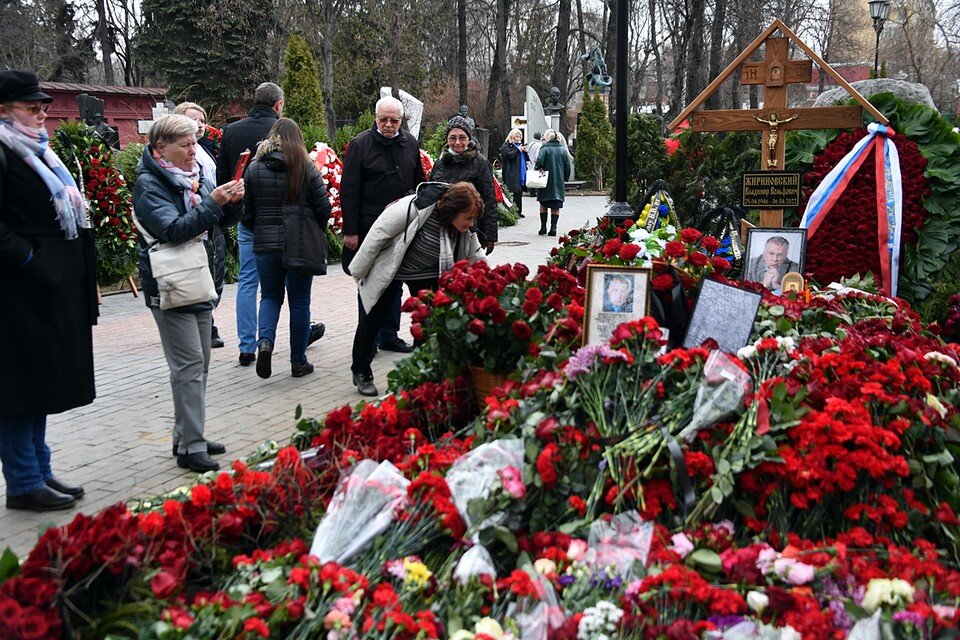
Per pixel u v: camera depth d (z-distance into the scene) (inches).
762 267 210.1
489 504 110.0
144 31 1528.1
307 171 261.0
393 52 1491.1
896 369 126.1
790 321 159.9
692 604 97.6
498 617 98.2
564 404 123.4
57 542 90.8
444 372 162.6
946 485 118.0
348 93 1585.9
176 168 192.5
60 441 219.3
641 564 102.8
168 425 231.0
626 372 124.6
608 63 1567.4
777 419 117.3
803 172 261.4
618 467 114.7
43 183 167.5
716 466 115.2
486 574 101.2
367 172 274.1
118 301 415.5
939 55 1766.7
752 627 92.7
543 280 166.7
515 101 2026.3
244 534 109.2
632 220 220.1
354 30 1588.3
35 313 168.6
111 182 418.3
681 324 162.2
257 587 97.9
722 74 244.4
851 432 112.9
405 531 108.1
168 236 187.8
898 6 1700.3
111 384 268.7
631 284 143.0
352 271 246.4
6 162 164.2
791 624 93.0
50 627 85.7
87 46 1926.7
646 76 2057.1
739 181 271.6
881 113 249.0
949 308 237.1
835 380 127.4
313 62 1016.9
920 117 249.6
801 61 240.1
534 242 621.3
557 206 654.5
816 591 101.0
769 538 113.3
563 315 154.0
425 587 102.3
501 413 124.9
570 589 101.0
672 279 162.2
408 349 307.4
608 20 1670.8
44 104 169.5
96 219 417.7
